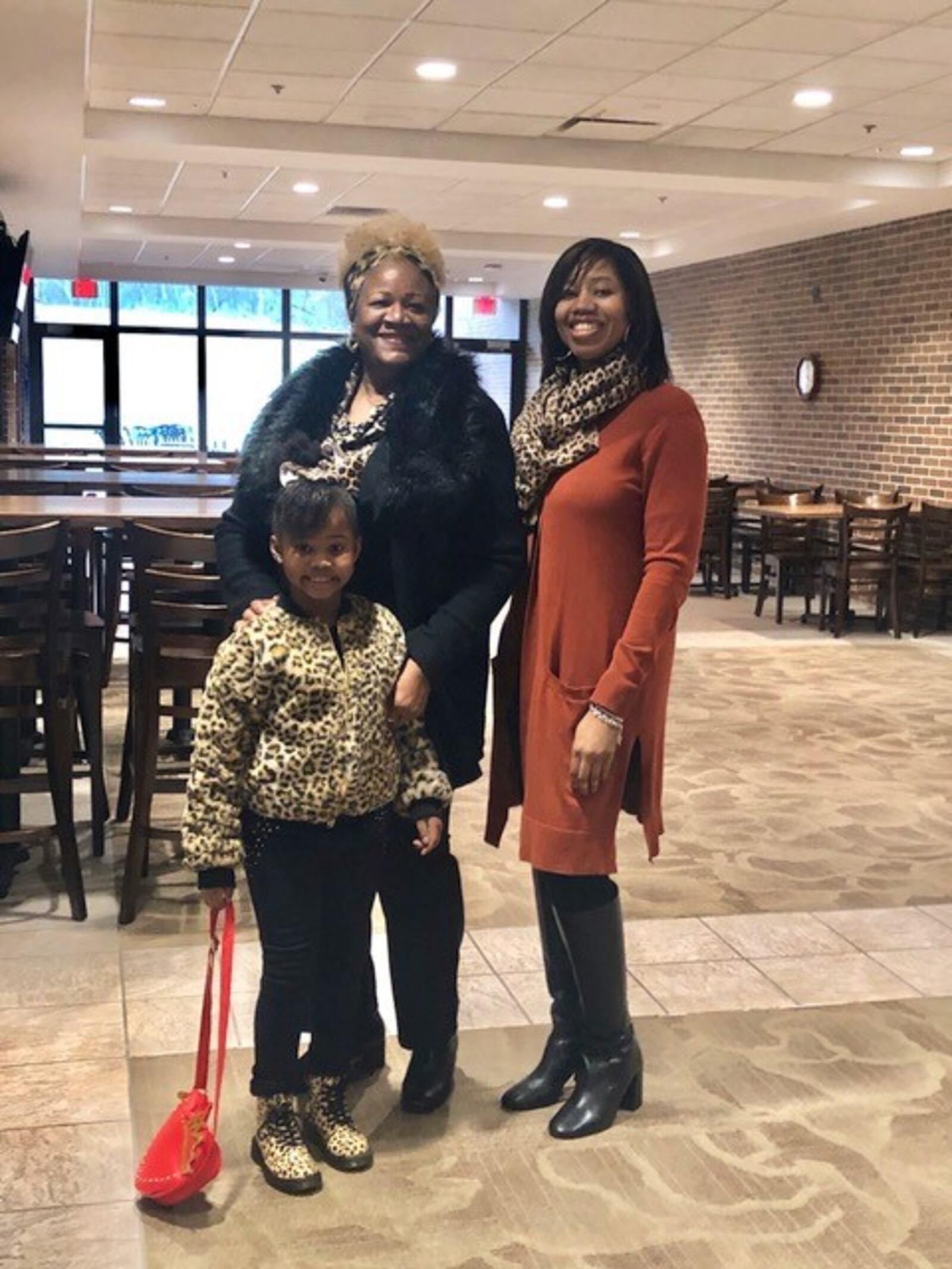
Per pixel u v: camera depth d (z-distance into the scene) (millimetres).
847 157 8578
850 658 7891
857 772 5305
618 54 6281
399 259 2330
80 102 6680
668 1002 3102
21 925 3471
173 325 16859
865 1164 2422
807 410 11297
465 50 6262
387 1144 2459
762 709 6438
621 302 2311
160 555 3463
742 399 12461
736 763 5414
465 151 8117
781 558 9195
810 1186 2350
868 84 6742
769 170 8500
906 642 8500
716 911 3723
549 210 11047
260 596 2352
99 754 3963
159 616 3477
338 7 5602
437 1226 2221
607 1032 2508
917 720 6230
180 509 4039
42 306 16516
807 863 4180
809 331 11242
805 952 3426
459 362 2348
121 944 3361
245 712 2217
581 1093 2520
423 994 2502
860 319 10492
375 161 8133
